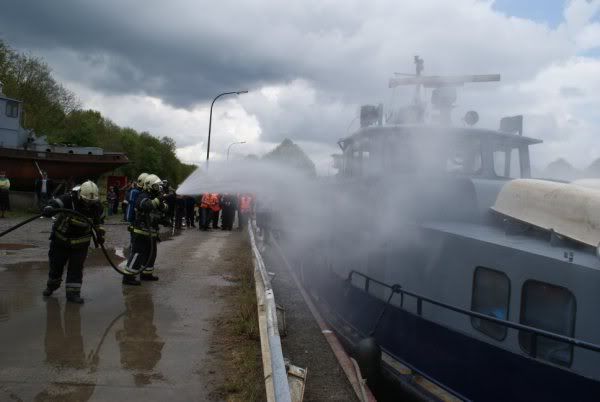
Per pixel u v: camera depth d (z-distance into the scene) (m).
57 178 24.98
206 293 7.28
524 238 4.27
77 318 5.64
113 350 4.67
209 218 18.45
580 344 3.19
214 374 4.21
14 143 24.48
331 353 5.55
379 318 5.30
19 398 3.57
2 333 5.01
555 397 3.50
